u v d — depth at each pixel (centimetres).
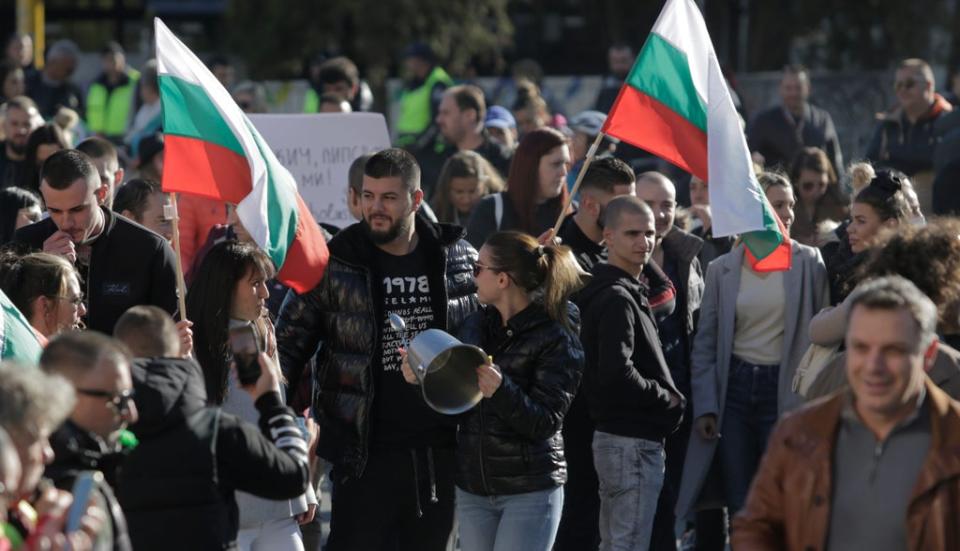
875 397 843
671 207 1588
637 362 1405
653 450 1404
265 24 4450
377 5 4353
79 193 1320
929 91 2608
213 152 1305
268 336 1225
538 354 1225
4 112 2414
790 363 1572
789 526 881
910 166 2614
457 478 1250
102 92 3503
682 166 1405
